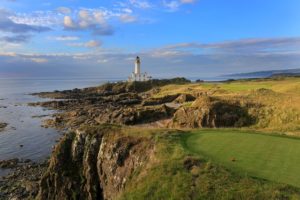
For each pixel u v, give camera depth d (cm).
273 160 1886
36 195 3438
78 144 3033
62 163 3066
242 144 2231
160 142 2392
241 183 1667
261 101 4888
